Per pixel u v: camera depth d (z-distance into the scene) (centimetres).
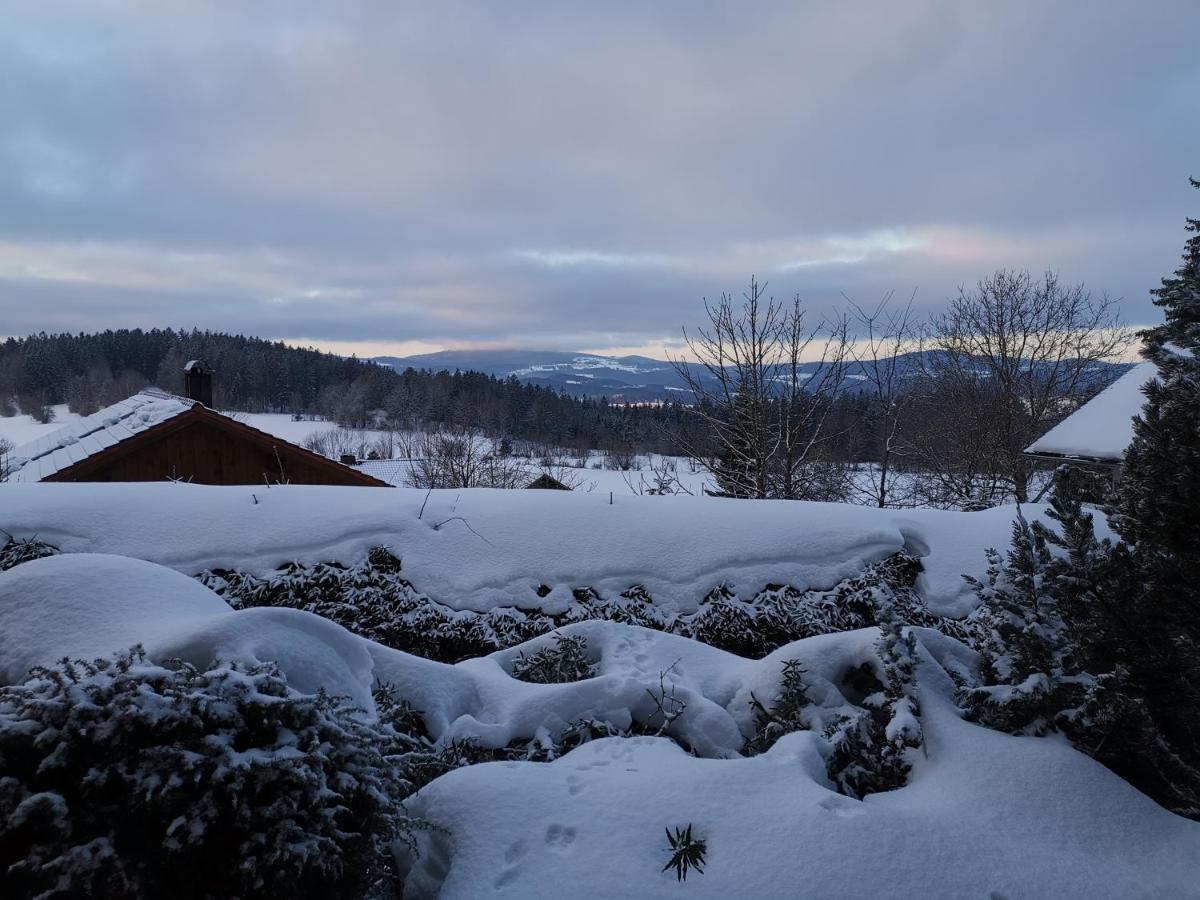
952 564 734
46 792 219
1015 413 2170
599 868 277
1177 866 298
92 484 798
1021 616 393
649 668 511
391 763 287
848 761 379
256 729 246
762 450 1421
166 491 795
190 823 222
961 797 332
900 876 277
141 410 1477
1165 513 359
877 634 456
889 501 1781
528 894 265
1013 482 2011
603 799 317
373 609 701
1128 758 363
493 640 682
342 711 281
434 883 296
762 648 689
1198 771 343
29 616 310
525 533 762
